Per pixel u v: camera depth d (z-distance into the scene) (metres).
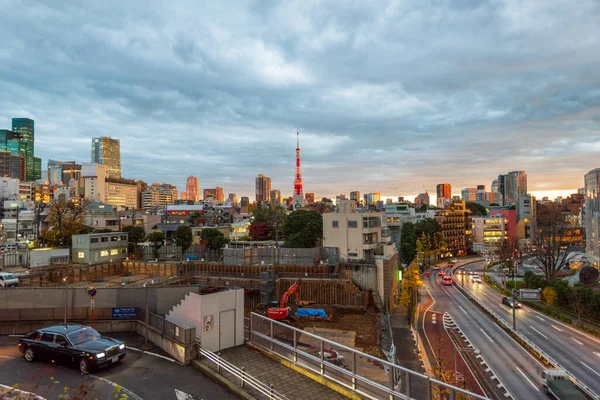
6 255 63.19
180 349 16.33
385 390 10.46
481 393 30.91
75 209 88.56
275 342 15.61
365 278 57.41
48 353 16.23
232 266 62.09
